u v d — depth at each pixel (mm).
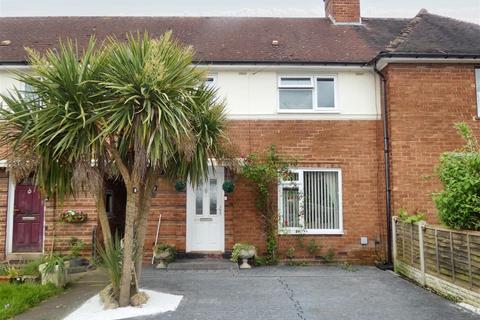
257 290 7398
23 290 7008
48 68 5758
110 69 5812
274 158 10305
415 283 8078
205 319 5688
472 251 6379
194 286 7695
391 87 10219
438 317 5789
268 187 10367
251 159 10203
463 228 6699
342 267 9859
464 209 6516
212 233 10531
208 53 11430
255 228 10414
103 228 6523
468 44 10570
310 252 10312
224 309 6160
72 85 5664
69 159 5758
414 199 9977
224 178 10594
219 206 10586
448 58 10086
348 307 6301
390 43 11367
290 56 11258
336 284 7945
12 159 6020
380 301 6668
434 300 6738
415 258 8258
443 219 7090
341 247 10406
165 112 5570
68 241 10148
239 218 10422
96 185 5887
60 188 6293
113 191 11688
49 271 7559
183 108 5992
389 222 10211
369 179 10609
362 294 7141
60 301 6793
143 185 6695
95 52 6504
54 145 5859
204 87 6832
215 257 10258
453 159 6992
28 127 5824
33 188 10531
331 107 10922
